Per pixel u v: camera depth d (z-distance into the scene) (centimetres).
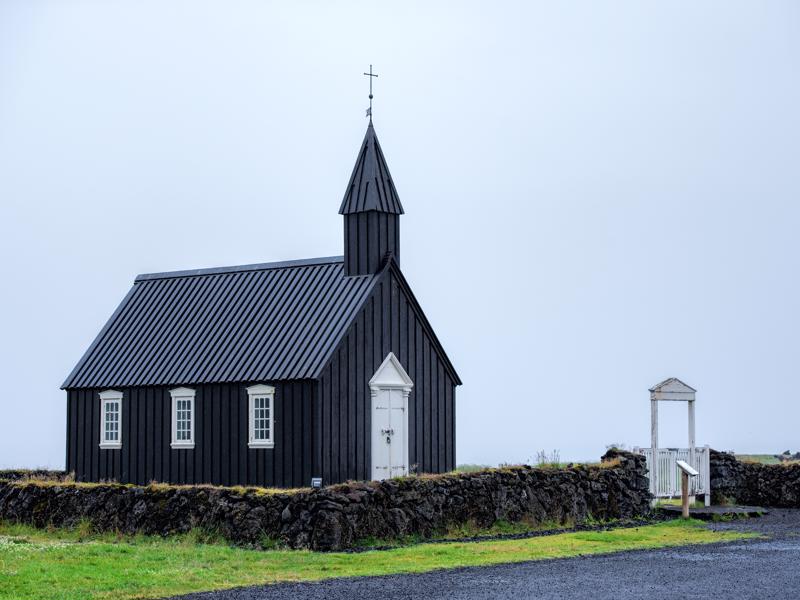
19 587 2795
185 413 4925
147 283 5647
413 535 3719
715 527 4078
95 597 2689
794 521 4303
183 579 2898
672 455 4706
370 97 5122
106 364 5281
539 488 4138
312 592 2709
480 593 2647
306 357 4584
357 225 4944
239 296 5194
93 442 5247
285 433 4569
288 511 3556
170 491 3825
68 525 4022
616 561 3183
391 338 4866
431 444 5006
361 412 4681
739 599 2539
